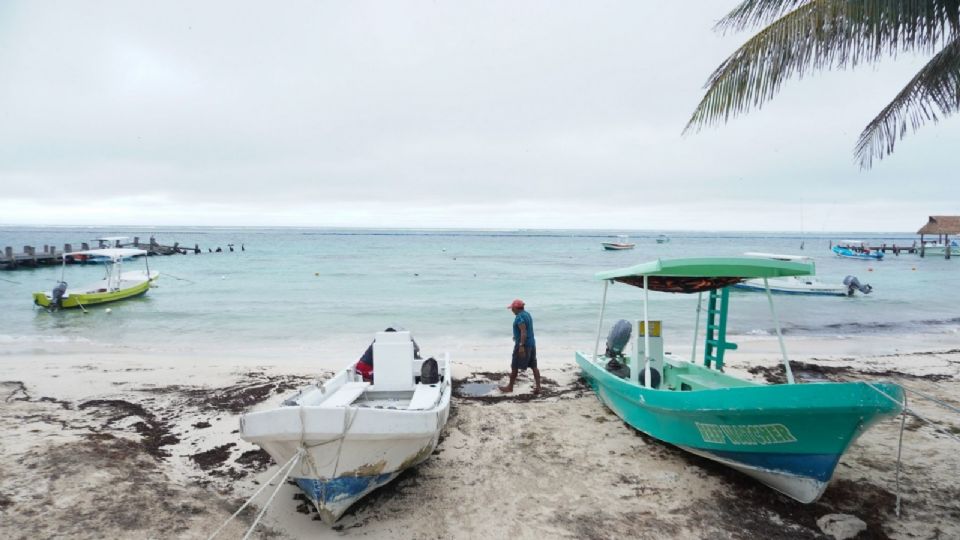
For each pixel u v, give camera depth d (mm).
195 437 7523
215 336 16250
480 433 7668
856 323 19297
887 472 6281
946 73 7426
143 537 4805
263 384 10445
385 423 5102
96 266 45000
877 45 6059
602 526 5191
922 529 5062
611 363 8672
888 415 4641
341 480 5105
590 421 8148
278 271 40594
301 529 5176
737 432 5582
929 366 12281
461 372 11492
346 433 4898
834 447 4938
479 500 5727
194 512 5309
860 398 4613
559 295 25984
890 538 4922
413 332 16812
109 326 17844
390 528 5191
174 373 11320
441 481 6176
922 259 61469
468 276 36500
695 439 6207
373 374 7648
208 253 68375
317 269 42781
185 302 23203
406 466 5902
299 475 5062
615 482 6102
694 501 5652
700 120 7758
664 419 6578
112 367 11891
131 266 45406
